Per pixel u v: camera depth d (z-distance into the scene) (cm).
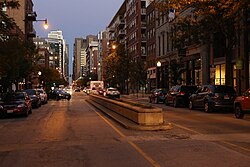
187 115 2259
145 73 6738
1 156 988
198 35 2825
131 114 1728
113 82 8756
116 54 8019
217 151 1005
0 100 2378
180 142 1171
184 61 5294
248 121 1864
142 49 8469
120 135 1353
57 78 11644
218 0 2295
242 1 1970
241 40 3406
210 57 4334
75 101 4934
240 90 3472
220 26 2636
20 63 3738
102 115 2334
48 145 1155
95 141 1218
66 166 848
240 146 1091
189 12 4503
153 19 7312
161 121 1556
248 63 3372
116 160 902
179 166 823
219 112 2505
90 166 842
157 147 1077
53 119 2100
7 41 3256
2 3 2203
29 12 8038
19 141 1255
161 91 3853
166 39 6259
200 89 2656
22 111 2275
